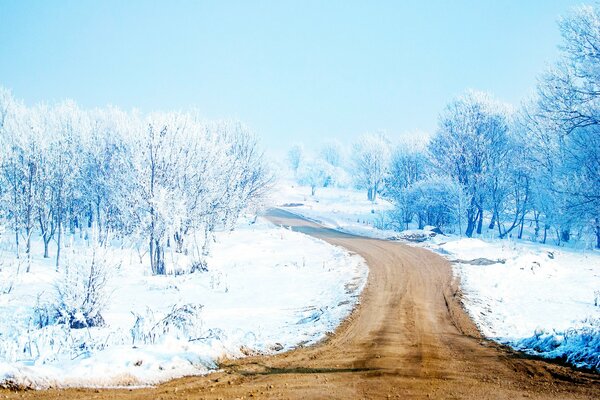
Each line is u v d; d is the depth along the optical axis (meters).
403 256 35.22
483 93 53.88
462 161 53.41
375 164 97.25
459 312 18.64
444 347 12.45
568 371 9.55
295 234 51.97
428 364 10.34
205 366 9.55
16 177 36.88
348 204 92.44
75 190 41.72
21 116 39.53
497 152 52.41
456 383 8.76
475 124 53.03
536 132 45.38
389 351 11.71
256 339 13.36
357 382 8.70
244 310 19.55
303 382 8.63
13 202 36.66
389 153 96.69
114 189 37.28
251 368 9.72
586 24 31.14
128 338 12.55
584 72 31.42
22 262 35.09
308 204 92.00
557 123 33.19
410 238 46.47
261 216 72.69
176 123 35.88
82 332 13.96
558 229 47.41
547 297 23.70
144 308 21.11
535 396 7.91
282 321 17.25
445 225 55.56
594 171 35.53
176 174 35.44
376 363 10.33
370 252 37.59
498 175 51.56
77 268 17.80
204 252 37.84
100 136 43.66
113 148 42.91
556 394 8.02
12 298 22.97
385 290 22.98
